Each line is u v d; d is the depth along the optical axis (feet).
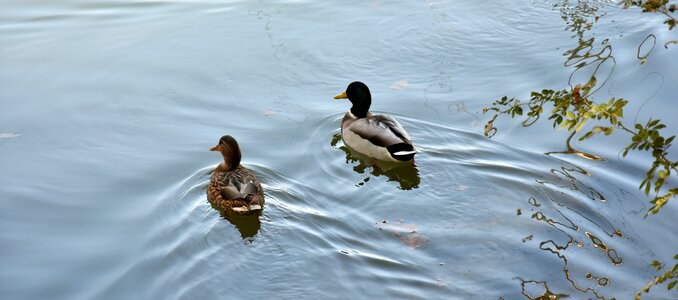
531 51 57.82
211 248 36.65
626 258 34.73
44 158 46.24
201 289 33.83
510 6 66.39
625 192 39.58
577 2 66.44
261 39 61.72
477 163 43.47
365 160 45.50
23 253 37.40
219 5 69.10
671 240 35.78
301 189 41.96
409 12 66.23
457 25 63.16
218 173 41.86
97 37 62.85
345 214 39.40
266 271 34.86
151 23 65.41
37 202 41.75
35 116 51.19
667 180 39.99
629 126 45.42
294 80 55.36
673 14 59.98
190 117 50.62
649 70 51.16
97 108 52.03
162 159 45.65
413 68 56.54
